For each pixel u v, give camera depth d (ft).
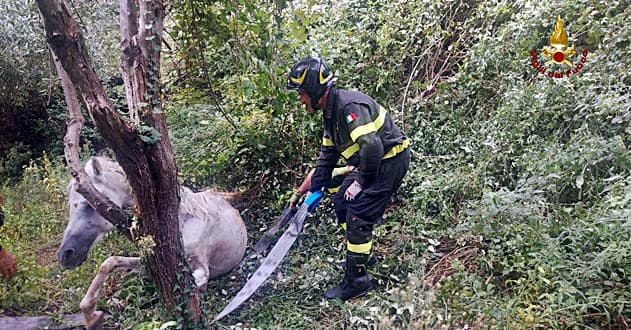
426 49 18.78
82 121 9.68
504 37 17.22
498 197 11.96
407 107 17.38
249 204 15.71
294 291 12.51
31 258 13.46
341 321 11.32
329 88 11.30
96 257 13.10
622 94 14.02
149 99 9.52
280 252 12.07
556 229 11.51
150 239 9.67
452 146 16.12
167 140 9.80
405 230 13.93
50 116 21.21
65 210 16.11
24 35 18.62
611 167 12.31
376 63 18.43
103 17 19.19
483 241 12.37
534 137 14.28
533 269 10.98
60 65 9.12
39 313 11.94
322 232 14.29
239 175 16.10
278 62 14.60
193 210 11.62
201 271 11.53
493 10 18.16
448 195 14.38
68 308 11.99
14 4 18.52
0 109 20.77
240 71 15.11
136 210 9.86
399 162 11.66
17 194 17.57
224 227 12.31
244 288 11.70
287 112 15.60
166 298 10.40
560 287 10.06
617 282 9.87
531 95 14.76
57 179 17.38
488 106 16.69
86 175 9.71
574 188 12.55
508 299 10.71
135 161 9.22
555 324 9.54
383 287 12.44
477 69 17.26
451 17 19.42
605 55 14.76
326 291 12.30
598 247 10.61
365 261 11.83
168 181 9.74
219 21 13.75
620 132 13.17
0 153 20.81
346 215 11.91
